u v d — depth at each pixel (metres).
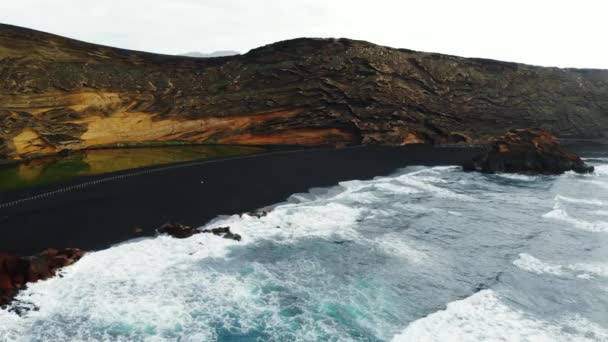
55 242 23.73
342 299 19.78
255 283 21.00
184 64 61.09
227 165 44.56
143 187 34.44
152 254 23.34
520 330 17.44
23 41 46.12
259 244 25.69
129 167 40.44
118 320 17.50
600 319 18.36
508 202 36.38
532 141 49.19
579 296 20.34
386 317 18.39
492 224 30.64
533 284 21.53
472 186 42.19
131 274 21.12
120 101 53.12
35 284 19.30
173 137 57.31
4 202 28.88
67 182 34.12
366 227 29.41
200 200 32.84
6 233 24.20
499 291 20.72
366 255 24.70
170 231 26.08
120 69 54.41
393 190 39.94
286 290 20.45
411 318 18.36
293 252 24.75
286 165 47.44
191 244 24.77
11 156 41.25
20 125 42.31
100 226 26.45
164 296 19.42
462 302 19.55
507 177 46.34
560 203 36.00
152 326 17.23
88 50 52.31
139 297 19.20
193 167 42.28
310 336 16.92
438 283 21.59
